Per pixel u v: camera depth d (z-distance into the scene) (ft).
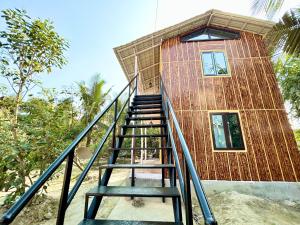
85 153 38.24
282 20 15.74
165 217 11.80
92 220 4.83
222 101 20.54
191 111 20.42
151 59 26.86
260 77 21.22
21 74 14.55
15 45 13.65
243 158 18.19
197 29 25.25
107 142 36.32
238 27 24.21
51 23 15.02
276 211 13.71
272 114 19.49
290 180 17.10
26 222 11.51
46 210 12.80
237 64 22.13
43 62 15.20
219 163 18.21
